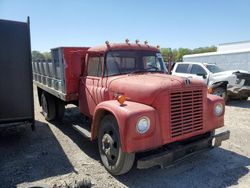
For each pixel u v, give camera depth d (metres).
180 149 4.09
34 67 9.55
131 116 3.72
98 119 4.62
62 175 4.36
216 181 4.11
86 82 5.72
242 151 5.37
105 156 4.48
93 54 5.54
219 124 4.76
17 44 5.75
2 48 5.62
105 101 4.54
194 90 4.29
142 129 3.78
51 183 4.06
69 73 6.02
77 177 4.28
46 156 5.21
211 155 5.14
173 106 4.04
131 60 5.29
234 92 10.96
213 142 4.62
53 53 6.77
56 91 6.80
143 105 4.04
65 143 5.98
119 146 4.04
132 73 5.17
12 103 5.84
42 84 8.36
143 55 5.43
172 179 4.21
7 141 6.14
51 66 7.15
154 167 4.64
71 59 5.87
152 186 3.99
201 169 4.54
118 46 5.24
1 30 5.56
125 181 4.16
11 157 5.16
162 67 5.70
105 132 4.43
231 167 4.61
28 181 4.15
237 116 8.82
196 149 4.34
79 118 8.25
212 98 4.77
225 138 4.77
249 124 7.66
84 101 5.87
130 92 4.37
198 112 4.39
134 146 3.74
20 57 5.81
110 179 4.22
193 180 4.16
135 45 5.45
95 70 5.46
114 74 5.10
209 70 11.55
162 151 4.07
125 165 4.05
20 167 4.68
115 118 4.08
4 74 5.70
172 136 4.06
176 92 4.06
